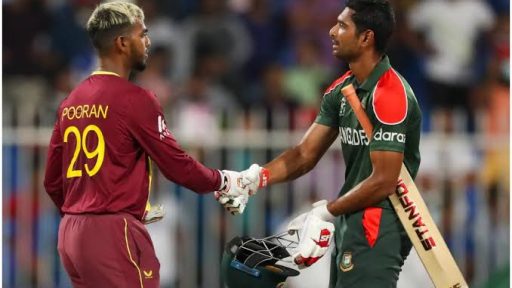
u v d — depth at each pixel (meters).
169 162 18.16
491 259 29.67
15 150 29.22
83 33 39.97
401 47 39.81
